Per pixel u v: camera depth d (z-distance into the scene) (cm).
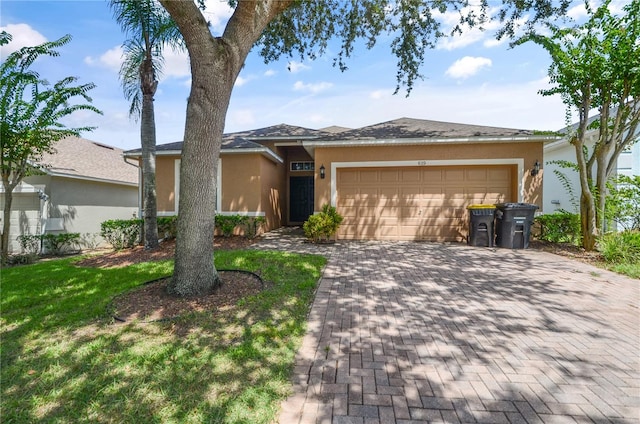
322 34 933
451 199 995
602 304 425
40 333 331
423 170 1007
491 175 977
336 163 1027
